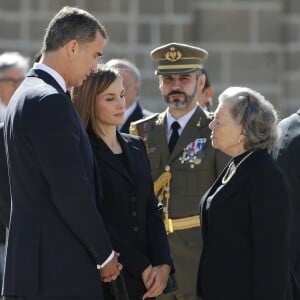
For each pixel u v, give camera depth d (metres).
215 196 21.61
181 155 26.58
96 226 20.22
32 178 20.34
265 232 20.92
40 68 21.08
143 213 22.77
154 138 26.94
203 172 26.30
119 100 22.72
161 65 27.23
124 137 23.31
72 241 20.34
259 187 21.14
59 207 20.08
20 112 20.38
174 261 26.11
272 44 42.28
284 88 42.47
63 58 21.03
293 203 24.72
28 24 41.47
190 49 27.11
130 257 21.89
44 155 19.98
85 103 22.64
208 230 21.70
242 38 42.16
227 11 42.06
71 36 20.94
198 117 26.89
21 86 21.03
